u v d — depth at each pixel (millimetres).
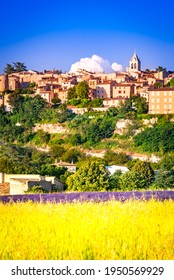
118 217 28125
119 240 23906
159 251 22625
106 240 23891
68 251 23109
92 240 23844
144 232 25359
